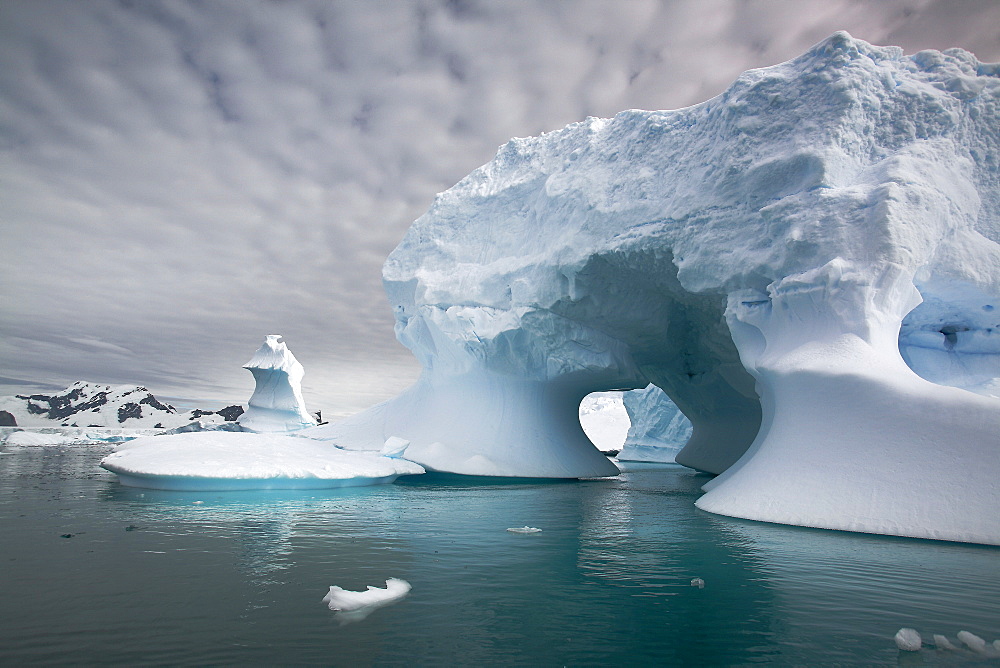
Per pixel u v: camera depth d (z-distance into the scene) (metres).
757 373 9.46
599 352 14.59
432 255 17.34
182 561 4.89
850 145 8.99
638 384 19.05
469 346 15.34
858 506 6.45
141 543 5.59
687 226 10.52
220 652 2.96
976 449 6.14
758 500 7.47
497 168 17.44
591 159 13.46
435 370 17.19
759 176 9.55
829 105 9.18
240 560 4.95
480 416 15.58
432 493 10.73
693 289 10.58
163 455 10.23
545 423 15.67
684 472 19.98
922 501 6.12
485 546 5.71
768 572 4.69
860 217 8.25
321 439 17.14
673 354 16.39
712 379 16.55
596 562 5.05
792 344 8.62
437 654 2.98
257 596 3.92
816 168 8.84
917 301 8.34
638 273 12.55
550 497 10.41
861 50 9.49
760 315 9.48
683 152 11.36
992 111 9.12
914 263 8.00
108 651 2.95
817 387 7.57
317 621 3.45
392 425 17.00
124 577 4.36
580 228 12.53
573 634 3.29
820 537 6.16
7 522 6.73
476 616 3.59
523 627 3.41
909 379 7.14
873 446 6.77
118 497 8.95
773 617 3.61
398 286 18.20
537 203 14.98
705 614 3.66
